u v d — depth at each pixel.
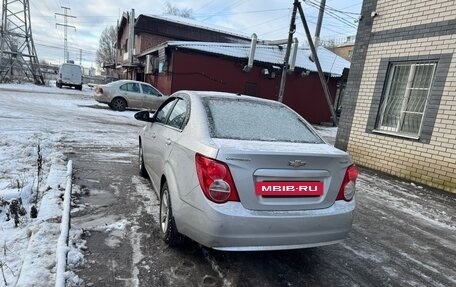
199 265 2.91
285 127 3.36
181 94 3.97
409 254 3.55
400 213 4.92
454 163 6.37
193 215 2.61
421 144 6.96
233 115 3.28
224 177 2.48
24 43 29.77
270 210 2.57
